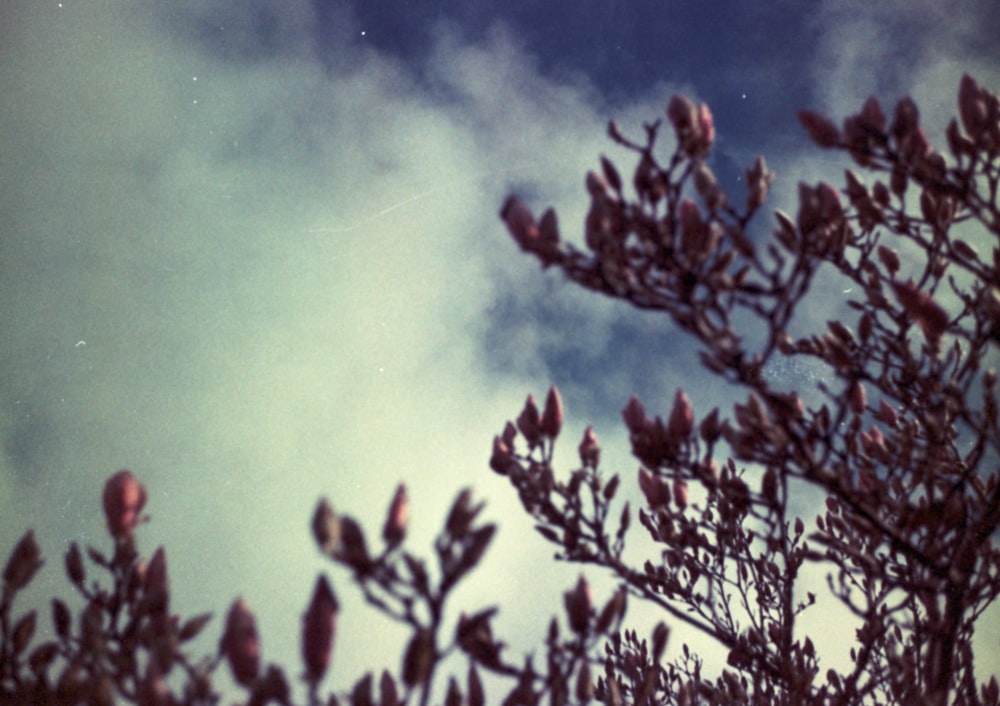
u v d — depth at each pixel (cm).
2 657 181
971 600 246
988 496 258
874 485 262
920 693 265
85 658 183
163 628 183
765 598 321
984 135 220
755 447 229
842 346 246
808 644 343
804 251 199
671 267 195
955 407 251
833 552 284
